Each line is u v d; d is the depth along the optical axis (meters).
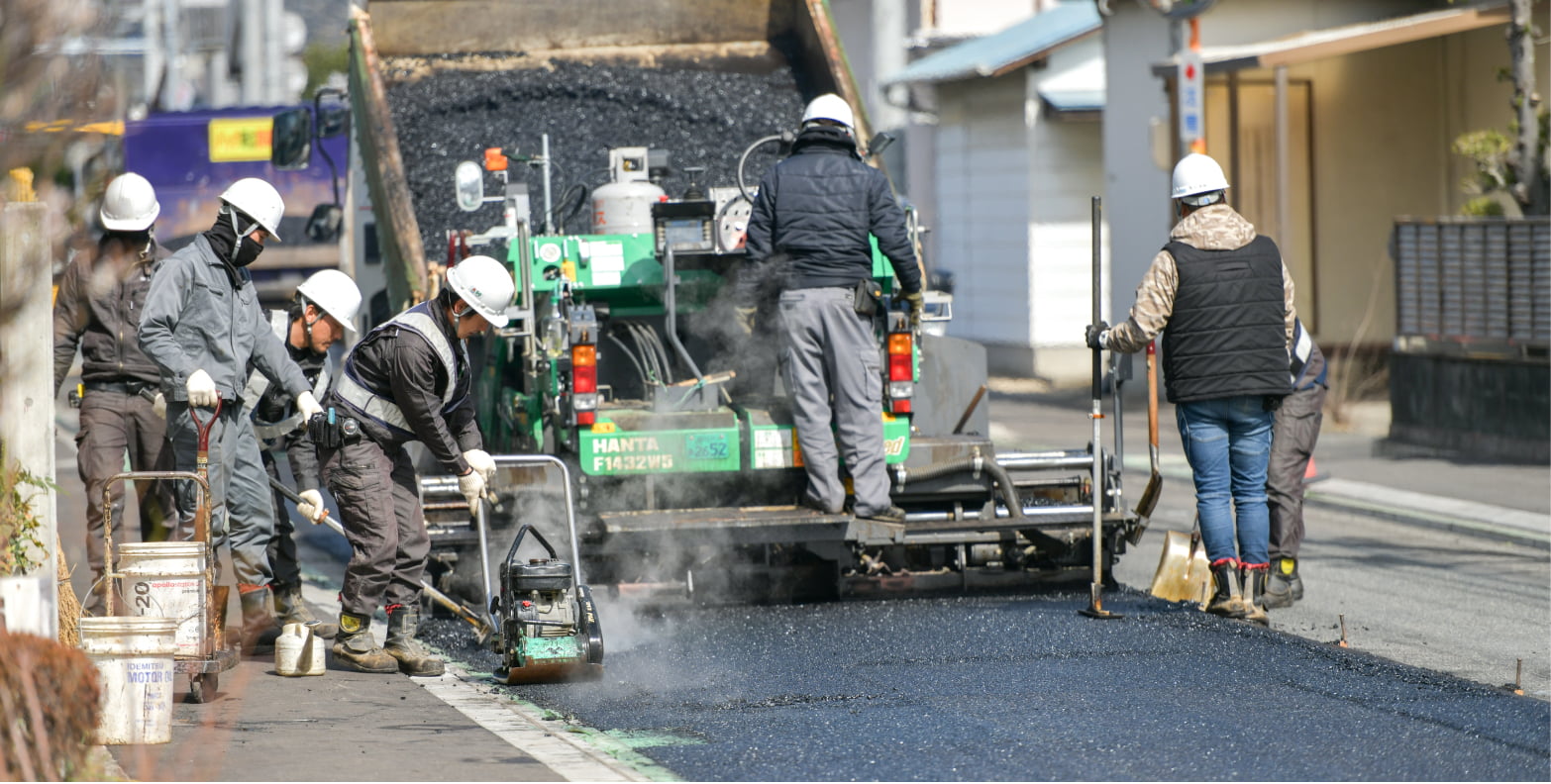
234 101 119.00
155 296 27.22
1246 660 27.47
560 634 25.89
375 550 27.06
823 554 32.12
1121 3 85.06
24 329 23.19
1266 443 31.30
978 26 123.81
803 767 21.08
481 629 29.11
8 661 17.39
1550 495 47.75
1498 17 66.25
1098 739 22.50
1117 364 33.44
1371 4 79.94
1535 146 57.62
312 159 63.56
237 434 28.47
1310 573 37.53
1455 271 58.47
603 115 44.78
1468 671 27.42
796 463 32.56
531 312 33.00
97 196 22.09
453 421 27.44
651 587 32.47
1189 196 31.33
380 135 40.09
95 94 19.22
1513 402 55.84
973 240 102.19
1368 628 31.14
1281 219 69.00
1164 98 82.75
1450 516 45.09
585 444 31.73
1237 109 77.19
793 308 32.00
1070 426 69.88
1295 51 67.38
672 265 33.31
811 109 32.78
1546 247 54.31
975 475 33.25
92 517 29.69
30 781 16.95
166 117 66.94
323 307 30.06
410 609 27.73
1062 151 94.06
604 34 47.78
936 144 107.38
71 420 72.12
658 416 32.12
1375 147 78.56
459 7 47.16
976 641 29.16
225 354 27.70
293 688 25.81
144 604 24.16
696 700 25.06
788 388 32.38
